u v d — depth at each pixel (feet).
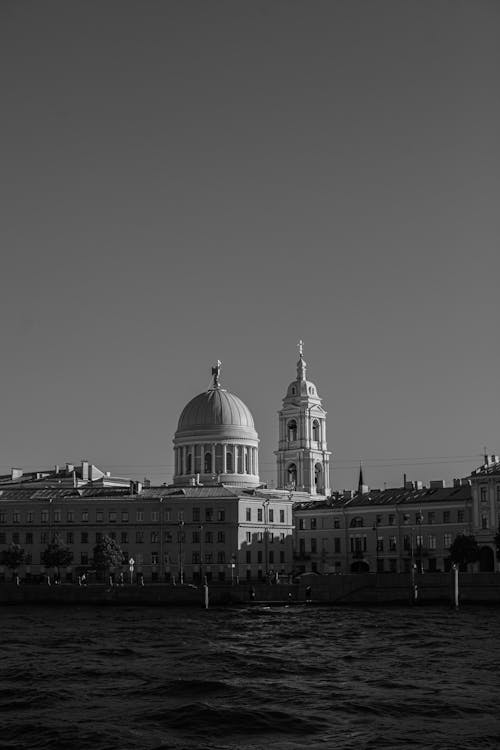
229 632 351.05
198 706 194.80
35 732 177.17
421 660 262.06
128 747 166.81
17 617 440.04
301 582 508.53
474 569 613.11
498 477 620.49
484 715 187.62
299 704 199.21
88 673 244.22
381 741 168.76
